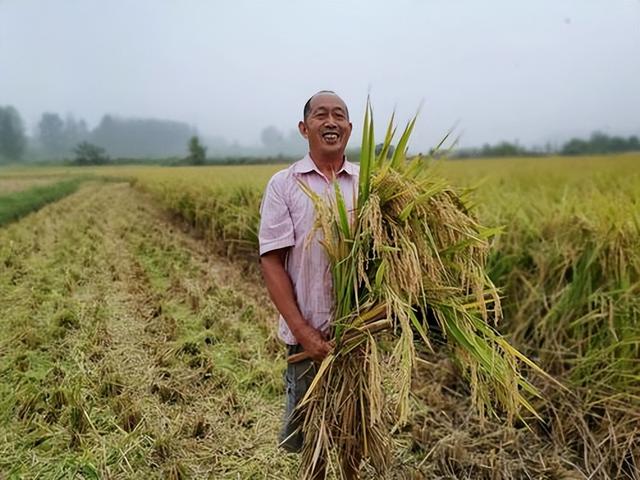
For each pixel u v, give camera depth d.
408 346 1.31
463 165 13.81
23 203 13.05
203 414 2.53
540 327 2.96
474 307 1.58
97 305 4.08
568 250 2.96
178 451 2.22
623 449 2.17
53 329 3.53
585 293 2.75
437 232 1.53
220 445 2.27
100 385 2.71
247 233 6.00
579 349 2.63
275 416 2.52
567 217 3.20
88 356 3.13
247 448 2.25
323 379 1.56
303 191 1.56
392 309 1.43
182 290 4.65
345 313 1.51
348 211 1.52
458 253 1.56
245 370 3.04
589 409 2.38
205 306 4.15
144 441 2.27
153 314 4.00
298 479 1.97
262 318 3.91
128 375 2.90
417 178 1.61
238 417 2.49
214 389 2.80
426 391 2.75
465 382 2.86
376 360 1.39
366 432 1.61
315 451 1.49
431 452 2.22
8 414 2.47
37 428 2.36
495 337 1.54
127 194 21.16
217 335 3.52
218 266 5.94
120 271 5.45
